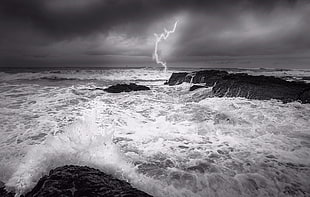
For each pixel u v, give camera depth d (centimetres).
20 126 768
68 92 1466
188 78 2045
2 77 3061
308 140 669
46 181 373
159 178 461
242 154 575
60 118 866
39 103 1128
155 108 1048
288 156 564
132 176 458
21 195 410
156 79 3181
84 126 721
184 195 416
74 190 347
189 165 514
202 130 754
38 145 608
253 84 1284
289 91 1186
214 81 1692
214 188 436
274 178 467
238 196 420
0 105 1077
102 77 3456
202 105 1045
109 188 356
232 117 863
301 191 432
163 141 662
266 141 663
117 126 787
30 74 3778
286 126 786
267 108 977
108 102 1175
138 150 594
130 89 1627
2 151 571
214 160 541
